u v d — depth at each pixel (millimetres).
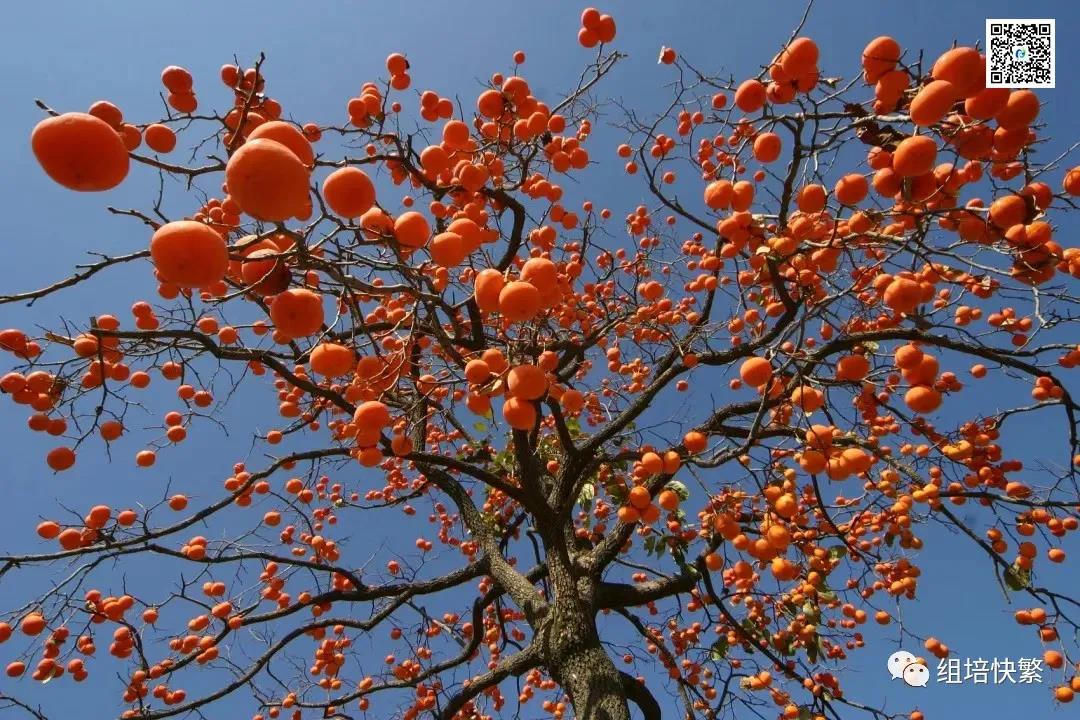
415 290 2549
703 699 5523
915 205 2434
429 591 5348
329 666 5656
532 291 1954
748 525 4801
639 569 6750
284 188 1315
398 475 6148
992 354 3475
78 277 2447
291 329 1882
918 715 4781
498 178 4059
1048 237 2420
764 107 2980
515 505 7039
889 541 4707
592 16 3791
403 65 3609
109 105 2311
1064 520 4211
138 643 3996
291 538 5750
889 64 2438
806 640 4867
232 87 2666
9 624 3734
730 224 3105
